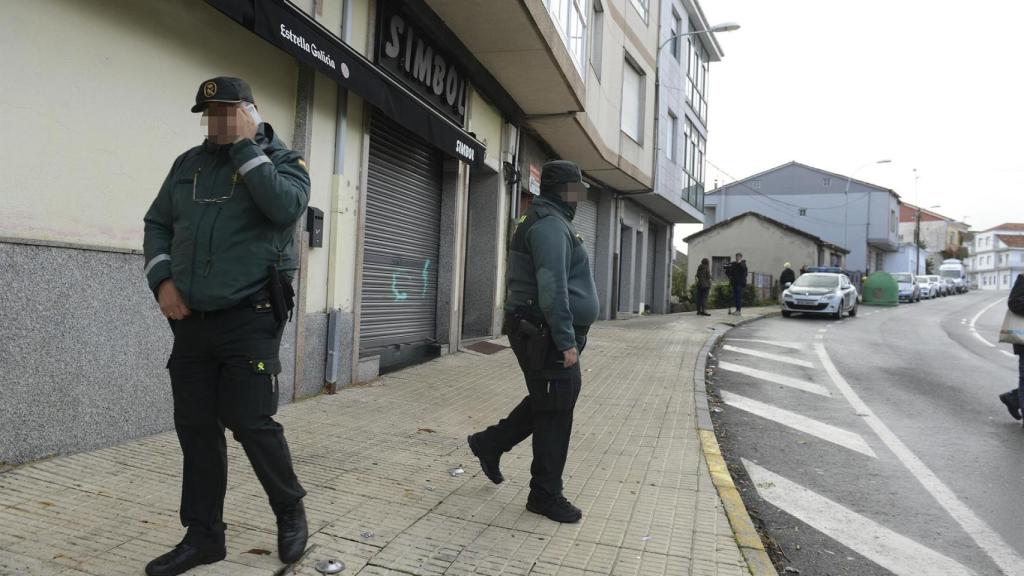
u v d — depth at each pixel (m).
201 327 2.46
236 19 4.32
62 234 3.69
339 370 6.32
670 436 5.47
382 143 7.48
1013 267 103.44
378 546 3.03
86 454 3.80
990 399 7.93
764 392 8.05
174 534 2.93
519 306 3.43
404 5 7.10
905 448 5.66
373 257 7.33
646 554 3.15
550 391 3.35
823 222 47.59
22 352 3.46
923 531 3.89
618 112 15.30
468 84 9.20
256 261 2.46
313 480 3.82
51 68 3.59
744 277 19.95
